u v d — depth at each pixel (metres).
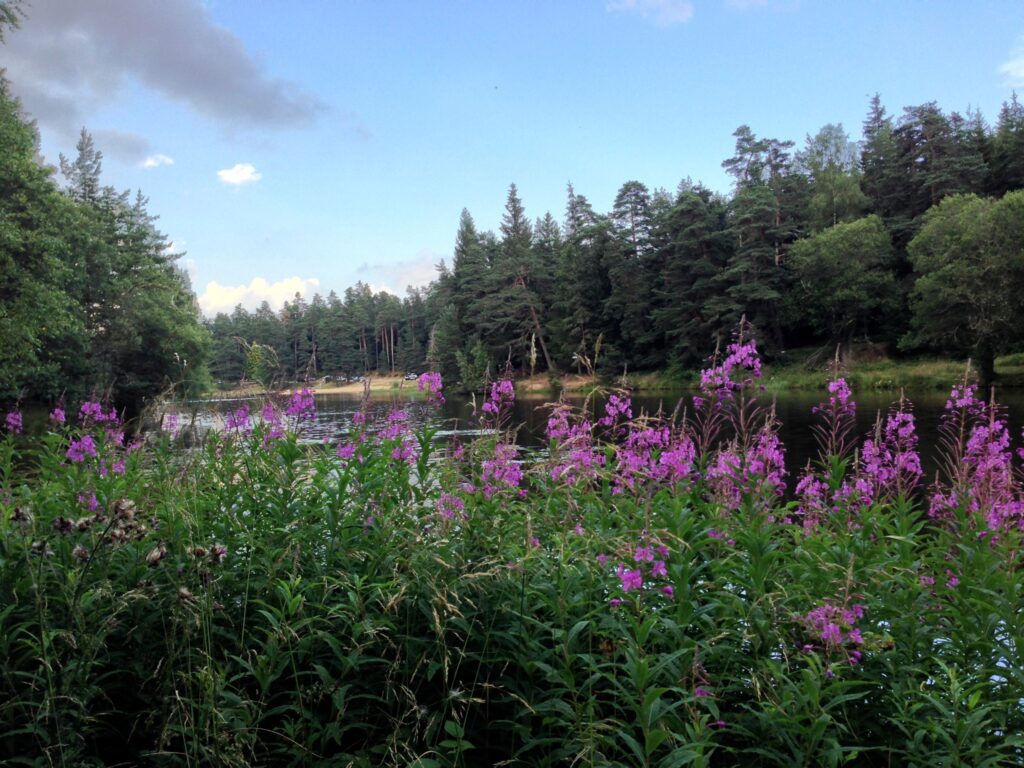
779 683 3.06
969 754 2.84
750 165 72.06
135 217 49.22
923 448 17.81
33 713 2.92
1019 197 39.00
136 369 36.78
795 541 4.22
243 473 4.36
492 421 4.96
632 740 2.68
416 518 4.13
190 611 2.99
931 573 4.01
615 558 3.43
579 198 82.81
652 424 5.52
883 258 53.91
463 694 3.26
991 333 39.31
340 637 3.45
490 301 74.44
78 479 4.43
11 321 21.45
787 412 32.22
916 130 65.19
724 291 60.25
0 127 24.77
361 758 2.98
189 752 2.87
